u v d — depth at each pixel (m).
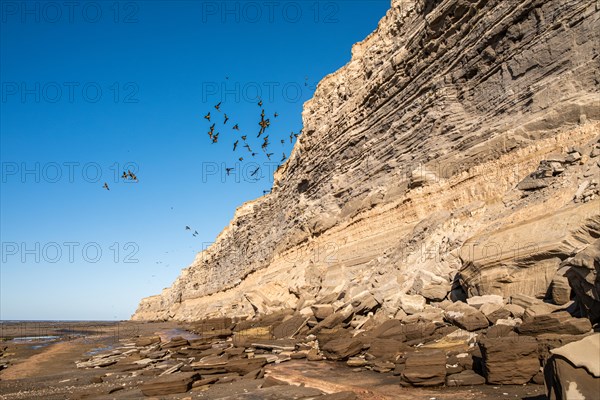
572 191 15.08
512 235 15.56
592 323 10.12
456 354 12.74
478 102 24.33
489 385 9.92
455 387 10.16
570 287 11.89
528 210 16.28
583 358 5.96
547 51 20.44
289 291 34.88
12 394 16.69
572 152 16.88
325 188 39.88
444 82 26.64
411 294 19.72
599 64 18.20
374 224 30.06
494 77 23.42
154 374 18.53
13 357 32.22
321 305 22.91
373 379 12.37
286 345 21.03
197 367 16.25
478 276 15.83
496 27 22.94
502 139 21.33
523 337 10.27
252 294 37.88
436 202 24.55
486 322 13.73
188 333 45.81
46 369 24.53
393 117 31.59
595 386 5.65
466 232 19.80
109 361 24.08
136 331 58.94
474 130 23.75
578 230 13.11
